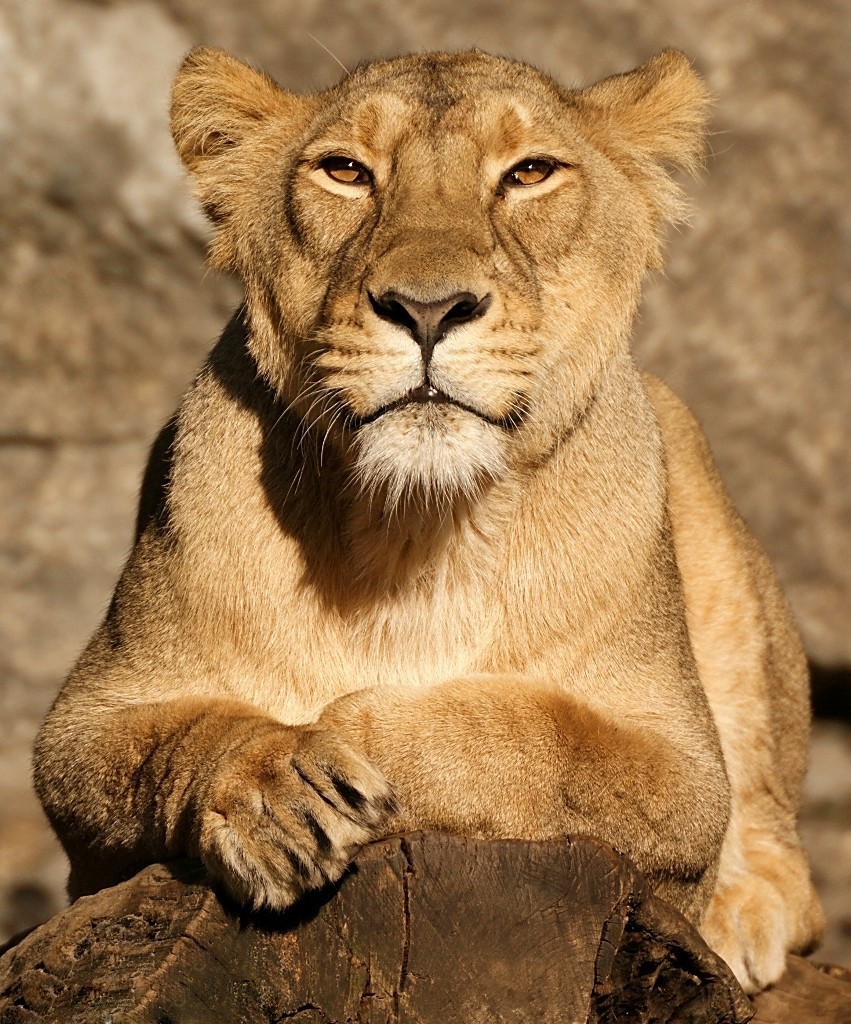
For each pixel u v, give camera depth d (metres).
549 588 8.27
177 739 7.55
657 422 9.41
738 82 16.09
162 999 6.10
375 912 6.48
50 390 16.30
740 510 16.38
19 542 16.39
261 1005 6.29
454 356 7.61
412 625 8.28
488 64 8.90
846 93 16.31
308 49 15.68
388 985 6.46
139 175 15.88
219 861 6.40
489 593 8.28
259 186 8.96
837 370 16.44
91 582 16.53
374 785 6.56
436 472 7.68
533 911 6.53
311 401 8.12
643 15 15.95
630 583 8.47
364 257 7.88
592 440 8.45
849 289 16.41
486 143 8.29
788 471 16.44
